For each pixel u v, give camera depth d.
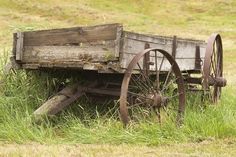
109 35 9.91
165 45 11.14
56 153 8.26
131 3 64.00
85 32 10.27
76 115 11.02
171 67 10.90
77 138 9.62
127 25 54.75
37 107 11.26
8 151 8.40
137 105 10.30
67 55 10.55
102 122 10.09
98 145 9.13
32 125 10.19
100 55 10.02
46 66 10.84
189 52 12.35
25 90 11.61
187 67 12.30
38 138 9.59
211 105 11.62
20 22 51.94
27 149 8.59
